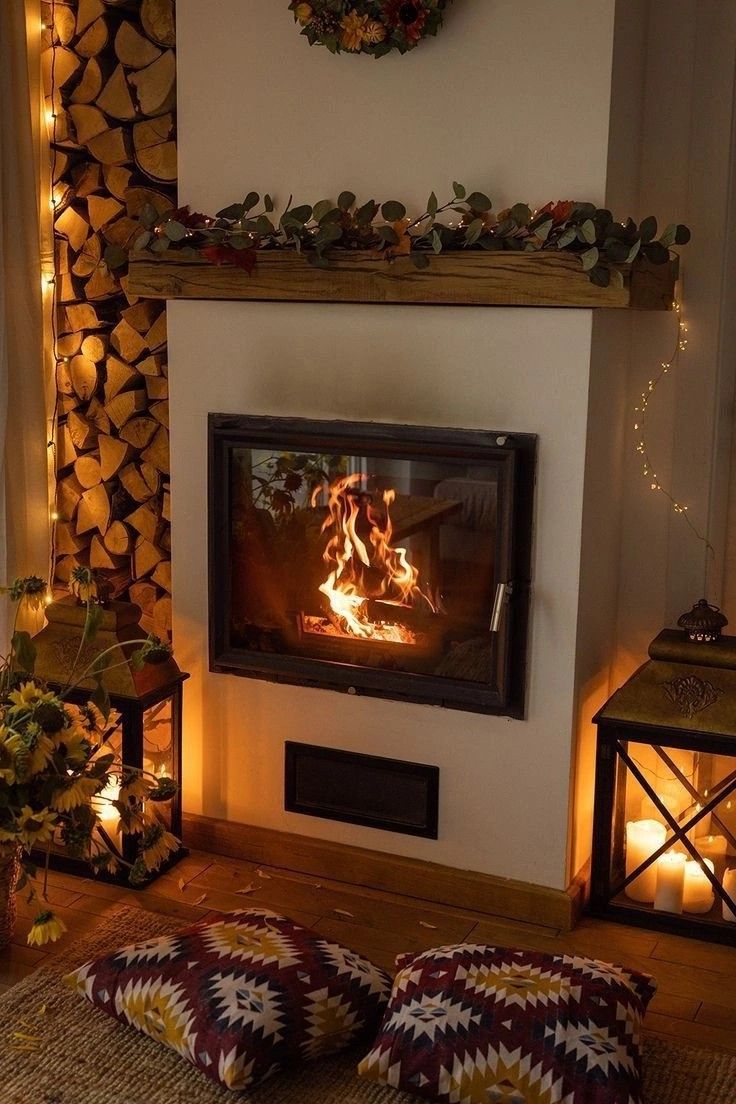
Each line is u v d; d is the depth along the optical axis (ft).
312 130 8.96
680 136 8.94
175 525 9.93
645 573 9.53
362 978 7.27
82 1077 6.94
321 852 9.73
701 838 8.85
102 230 10.32
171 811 9.80
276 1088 6.88
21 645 8.55
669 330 9.17
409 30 8.28
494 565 8.69
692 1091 7.05
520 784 9.02
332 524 9.20
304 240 8.66
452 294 8.37
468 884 9.24
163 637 10.74
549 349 8.39
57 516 11.02
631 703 8.69
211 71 9.23
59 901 9.26
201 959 7.30
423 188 8.68
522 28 8.21
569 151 8.22
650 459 9.37
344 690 9.43
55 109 10.28
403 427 8.85
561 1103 6.35
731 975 8.40
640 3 8.59
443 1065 6.59
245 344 9.39
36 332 10.38
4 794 7.80
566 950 8.68
